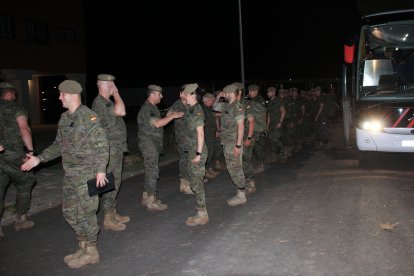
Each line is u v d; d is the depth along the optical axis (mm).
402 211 6117
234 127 6586
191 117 5785
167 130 14227
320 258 4574
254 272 4316
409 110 8859
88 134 4496
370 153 10734
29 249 5211
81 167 4520
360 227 5496
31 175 5859
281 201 6949
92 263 4707
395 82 9336
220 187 8203
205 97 8672
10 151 5523
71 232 5812
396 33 9391
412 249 4711
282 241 5117
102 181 4531
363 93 9492
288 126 11500
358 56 9562
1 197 5570
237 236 5379
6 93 5582
